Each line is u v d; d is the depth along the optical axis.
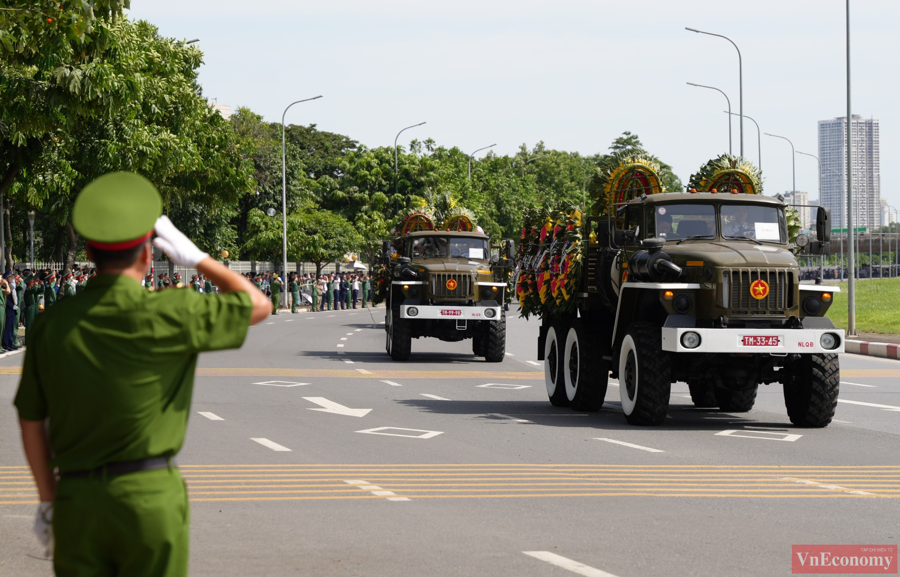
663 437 18.78
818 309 19.77
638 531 11.28
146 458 5.46
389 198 119.38
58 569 5.52
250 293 5.62
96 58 30.33
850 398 25.56
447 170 121.69
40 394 5.52
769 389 28.36
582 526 11.52
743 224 21.45
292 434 18.80
